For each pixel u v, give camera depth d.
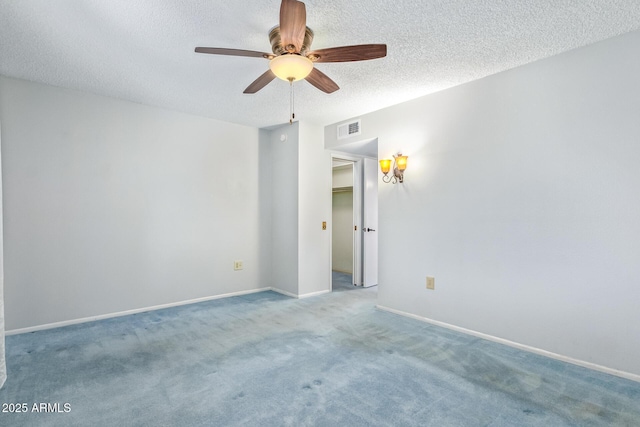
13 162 3.07
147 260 3.83
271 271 4.93
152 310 3.84
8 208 3.05
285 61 2.04
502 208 2.89
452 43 2.44
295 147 4.54
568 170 2.54
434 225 3.38
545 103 2.65
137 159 3.75
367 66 2.79
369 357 2.61
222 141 4.43
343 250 6.57
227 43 2.44
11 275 3.06
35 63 2.76
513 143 2.83
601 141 2.39
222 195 4.43
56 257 3.28
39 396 2.05
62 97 3.31
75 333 3.11
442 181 3.31
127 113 3.68
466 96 3.14
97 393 2.09
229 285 4.50
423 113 3.48
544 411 1.91
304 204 4.54
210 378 2.28
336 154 4.91
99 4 1.96
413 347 2.80
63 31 2.26
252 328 3.26
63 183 3.32
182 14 2.07
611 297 2.35
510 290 2.84
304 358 2.59
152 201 3.86
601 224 2.39
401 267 3.67
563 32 2.28
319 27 2.23
